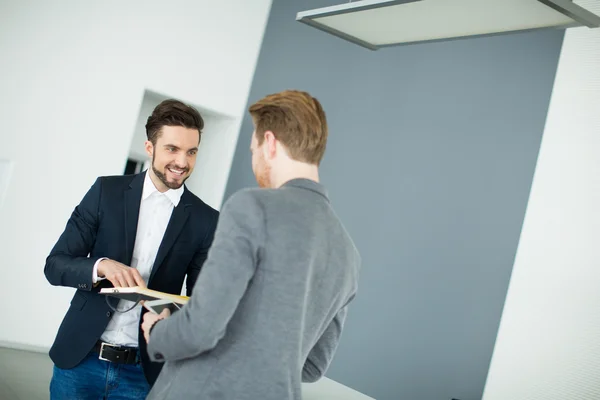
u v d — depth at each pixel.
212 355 1.62
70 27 6.48
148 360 2.40
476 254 5.83
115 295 2.11
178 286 2.63
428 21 3.04
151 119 2.52
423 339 6.12
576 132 5.04
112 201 2.54
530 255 5.13
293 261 1.61
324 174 7.64
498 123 5.91
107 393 2.47
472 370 5.61
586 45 5.12
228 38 7.70
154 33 7.07
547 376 4.83
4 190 6.27
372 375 6.54
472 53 6.30
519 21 2.79
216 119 8.07
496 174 5.82
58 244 2.50
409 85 6.86
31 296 6.44
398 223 6.64
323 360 1.95
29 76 6.30
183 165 2.50
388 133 6.97
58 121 6.50
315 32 8.03
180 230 2.58
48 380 5.41
